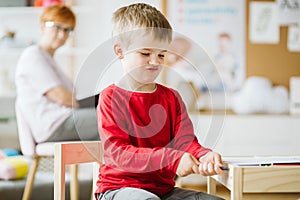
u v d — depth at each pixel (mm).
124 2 3770
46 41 2514
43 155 2260
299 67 3748
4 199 2479
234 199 1065
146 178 1171
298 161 1118
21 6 3717
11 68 3854
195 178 3160
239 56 3746
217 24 3746
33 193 2529
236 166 1067
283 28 3754
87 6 3791
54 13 2475
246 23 3744
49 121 2248
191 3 3732
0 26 3865
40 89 2314
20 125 2287
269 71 3754
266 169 1071
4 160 2684
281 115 3412
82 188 2604
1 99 3754
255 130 3369
